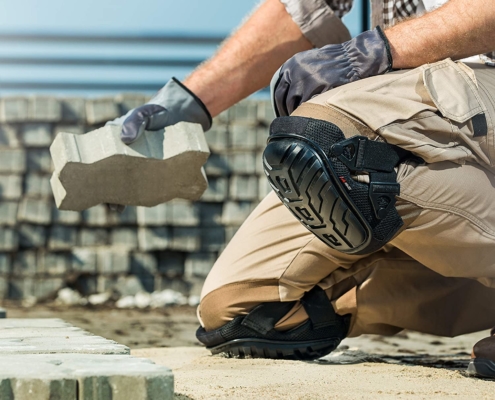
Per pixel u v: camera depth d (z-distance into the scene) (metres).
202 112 3.61
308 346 3.44
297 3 3.54
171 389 1.80
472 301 3.41
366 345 4.73
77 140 3.40
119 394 1.79
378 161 2.70
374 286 3.38
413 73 2.82
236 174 10.80
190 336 5.80
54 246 10.62
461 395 2.46
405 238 2.90
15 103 10.61
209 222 10.88
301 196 2.71
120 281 10.71
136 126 3.34
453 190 2.76
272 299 3.36
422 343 4.89
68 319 7.93
